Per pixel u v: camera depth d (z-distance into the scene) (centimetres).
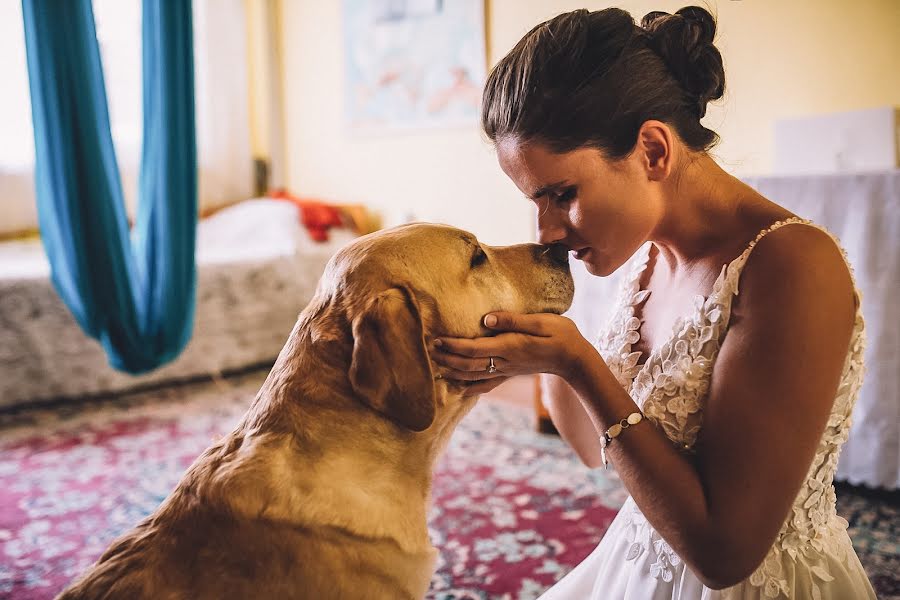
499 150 102
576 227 100
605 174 96
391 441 109
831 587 98
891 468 223
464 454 296
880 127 247
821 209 227
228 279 427
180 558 98
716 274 99
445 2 426
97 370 386
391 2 462
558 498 254
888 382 220
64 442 326
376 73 483
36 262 409
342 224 502
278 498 99
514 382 397
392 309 104
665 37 99
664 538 91
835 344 86
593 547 219
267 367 455
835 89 278
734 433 86
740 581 88
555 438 312
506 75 99
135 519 249
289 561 97
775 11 289
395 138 478
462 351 102
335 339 110
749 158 303
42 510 257
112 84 520
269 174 577
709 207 101
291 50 552
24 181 490
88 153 307
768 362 86
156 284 339
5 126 486
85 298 319
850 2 271
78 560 222
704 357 96
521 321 101
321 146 541
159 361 348
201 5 545
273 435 106
